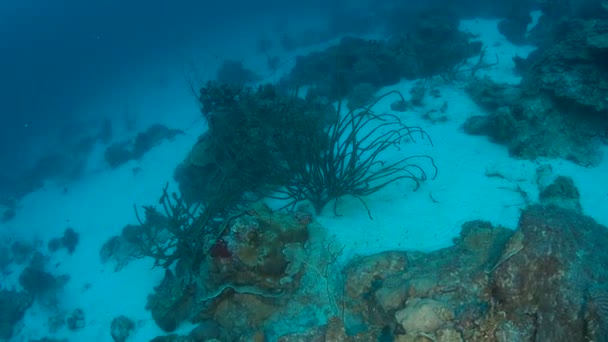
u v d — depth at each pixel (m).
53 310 2.51
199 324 1.74
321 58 4.28
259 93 2.82
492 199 1.80
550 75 2.13
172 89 6.92
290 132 2.28
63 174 5.09
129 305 2.19
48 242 3.44
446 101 2.79
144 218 3.05
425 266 1.44
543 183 1.80
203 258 1.82
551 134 2.03
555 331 1.12
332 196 1.94
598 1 3.14
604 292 1.11
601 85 1.98
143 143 4.45
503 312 1.18
